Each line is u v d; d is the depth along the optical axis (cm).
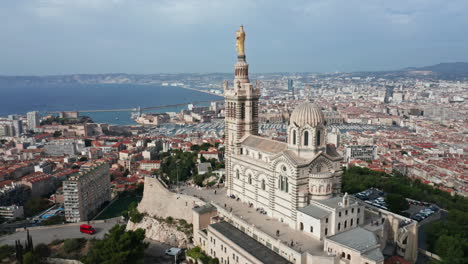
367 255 13325
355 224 16200
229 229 17688
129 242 16975
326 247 14425
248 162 19850
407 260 15975
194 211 19862
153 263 19100
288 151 17225
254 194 19862
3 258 19938
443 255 16575
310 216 15688
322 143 16938
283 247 14862
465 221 19812
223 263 17112
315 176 16512
